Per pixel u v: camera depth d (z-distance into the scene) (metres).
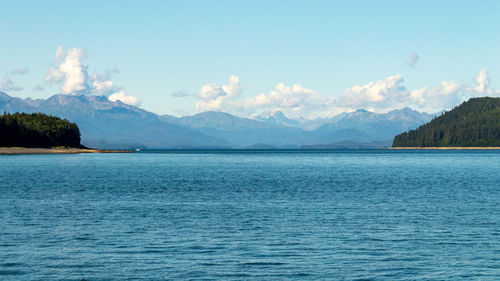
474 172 147.25
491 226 48.78
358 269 33.81
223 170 163.12
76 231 45.78
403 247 39.81
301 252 38.16
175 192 83.38
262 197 75.56
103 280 31.44
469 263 35.25
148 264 34.78
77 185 96.75
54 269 33.59
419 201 70.19
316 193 82.00
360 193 82.06
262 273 32.88
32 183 100.62
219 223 50.19
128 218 53.34
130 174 135.38
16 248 39.09
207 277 32.03
